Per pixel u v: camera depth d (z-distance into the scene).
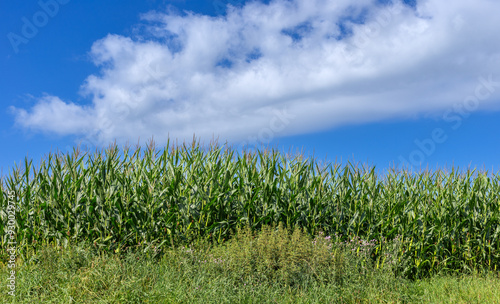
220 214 8.63
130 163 8.57
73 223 8.05
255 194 8.67
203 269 6.70
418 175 9.62
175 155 8.73
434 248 8.91
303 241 7.43
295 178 9.26
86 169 8.34
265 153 9.30
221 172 9.08
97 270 6.14
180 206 8.23
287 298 6.09
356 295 6.48
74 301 5.41
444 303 6.48
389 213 8.75
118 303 5.30
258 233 7.98
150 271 6.53
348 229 8.81
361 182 9.25
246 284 6.35
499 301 6.32
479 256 9.36
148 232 7.96
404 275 8.31
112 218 7.84
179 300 5.51
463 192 9.65
